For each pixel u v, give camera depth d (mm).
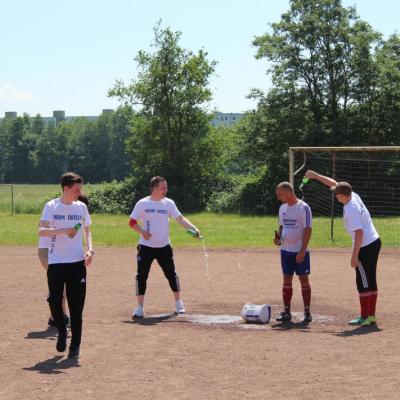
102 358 8258
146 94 55562
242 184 51625
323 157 42031
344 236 25484
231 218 41250
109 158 130875
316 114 51312
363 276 10227
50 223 8328
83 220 8523
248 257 19906
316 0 50656
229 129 56906
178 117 56094
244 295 13344
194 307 12070
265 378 7285
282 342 9117
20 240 25625
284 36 51312
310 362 7961
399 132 49875
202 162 55562
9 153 131500
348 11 50969
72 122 139000
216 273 16547
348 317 11055
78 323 8336
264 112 51875
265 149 51250
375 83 50625
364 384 6996
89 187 57125
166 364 7945
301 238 10664
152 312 11602
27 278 15922
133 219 11055
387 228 28250
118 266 18031
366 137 49812
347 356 8234
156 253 11156
